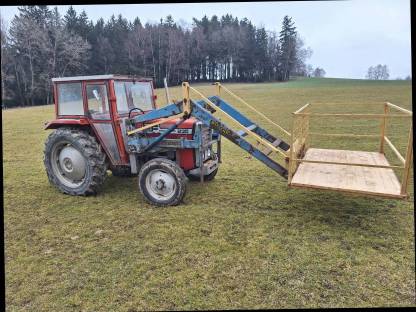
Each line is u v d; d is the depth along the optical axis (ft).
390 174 13.30
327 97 74.08
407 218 13.08
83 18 166.81
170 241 11.64
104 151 16.53
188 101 14.26
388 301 8.46
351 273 9.56
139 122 15.67
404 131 31.86
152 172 14.79
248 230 12.32
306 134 17.54
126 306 8.46
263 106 61.26
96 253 11.01
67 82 16.16
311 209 14.20
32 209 14.93
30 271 10.07
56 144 16.52
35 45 130.82
